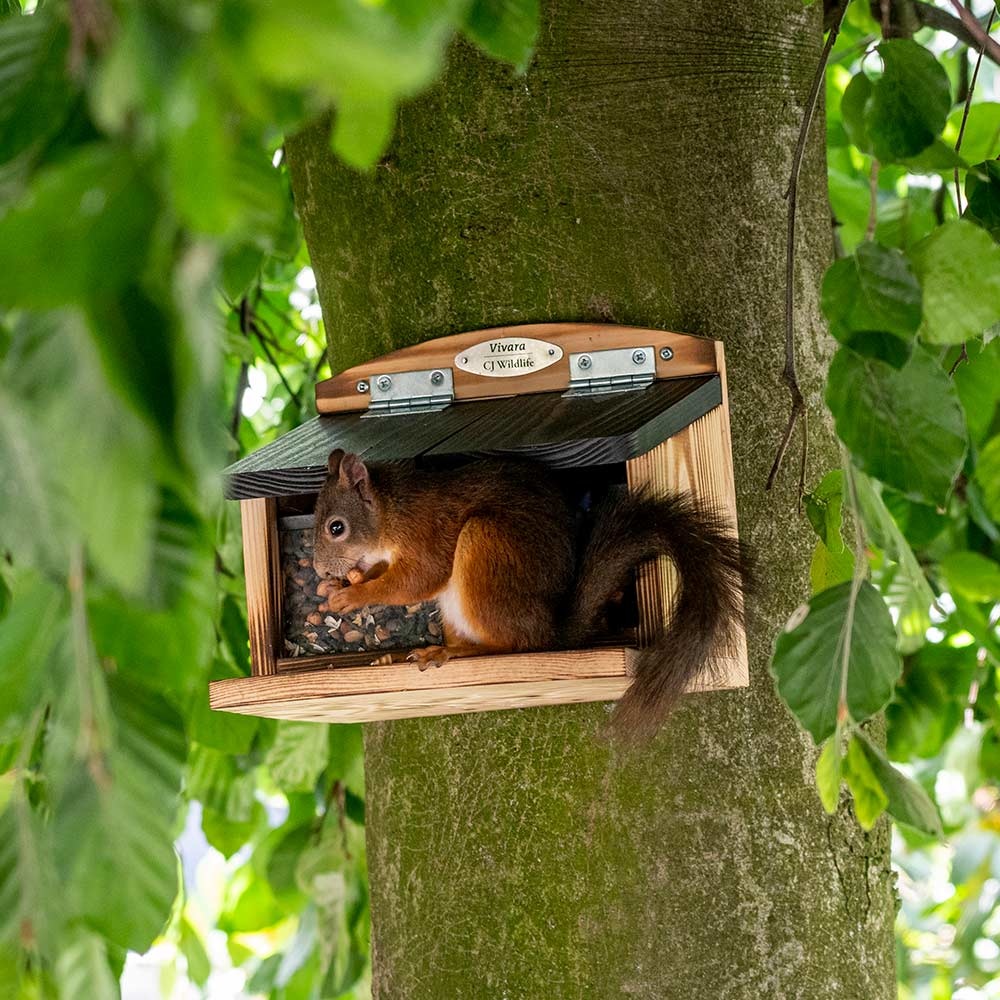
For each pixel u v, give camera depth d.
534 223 7.41
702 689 6.58
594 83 7.47
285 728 11.02
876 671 5.04
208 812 11.80
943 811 16.09
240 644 10.85
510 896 7.02
